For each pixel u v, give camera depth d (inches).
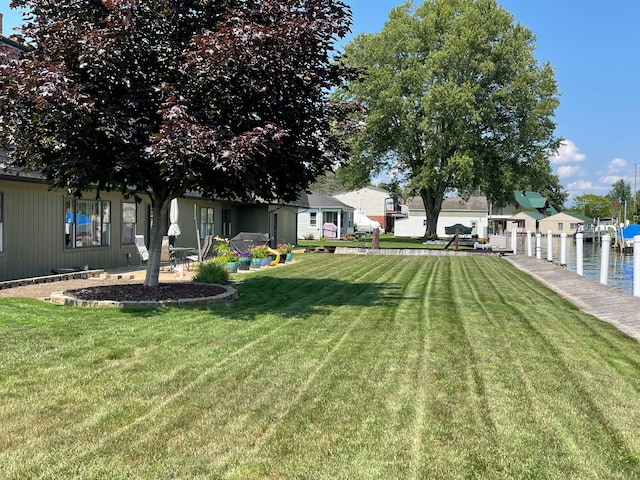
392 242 1567.4
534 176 1576.0
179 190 359.9
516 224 3029.0
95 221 597.3
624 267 940.0
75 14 315.3
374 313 318.0
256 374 187.8
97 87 296.4
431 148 1481.3
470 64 1467.8
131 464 120.4
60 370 187.0
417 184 1550.2
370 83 1509.6
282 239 1141.1
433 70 1473.9
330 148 348.8
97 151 297.1
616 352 228.7
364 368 197.6
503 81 1510.8
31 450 126.1
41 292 374.6
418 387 177.0
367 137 1568.7
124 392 166.6
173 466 120.0
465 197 1662.2
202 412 151.9
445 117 1450.5
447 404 161.5
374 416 151.1
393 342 240.4
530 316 316.5
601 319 314.0
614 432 142.9
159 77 314.2
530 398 167.9
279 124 311.4
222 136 279.9
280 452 128.0
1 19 543.2
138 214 687.1
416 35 1610.5
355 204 2625.5
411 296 400.5
